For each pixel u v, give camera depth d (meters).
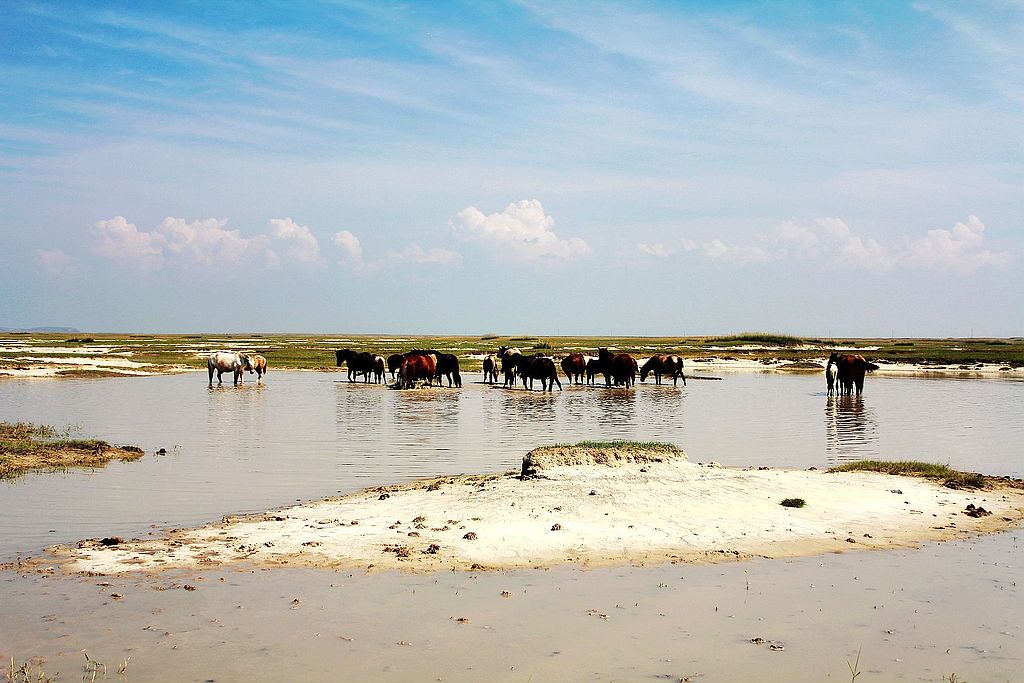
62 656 8.05
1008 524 13.48
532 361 41.56
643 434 24.53
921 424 28.19
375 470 18.05
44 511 13.88
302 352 81.50
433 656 8.17
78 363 56.06
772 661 8.15
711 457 20.67
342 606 9.47
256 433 24.05
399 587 10.12
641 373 48.81
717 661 8.13
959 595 10.06
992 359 72.44
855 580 10.59
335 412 30.22
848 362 39.69
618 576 10.66
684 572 10.84
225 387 42.75
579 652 8.31
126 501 14.70
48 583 10.09
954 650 8.44
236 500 14.87
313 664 7.95
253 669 7.82
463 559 11.24
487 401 35.38
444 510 13.52
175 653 8.15
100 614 9.12
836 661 8.16
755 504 14.09
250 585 10.12
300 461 19.16
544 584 10.32
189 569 10.70
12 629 8.69
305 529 12.56
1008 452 21.86
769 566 11.16
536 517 13.08
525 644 8.49
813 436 24.83
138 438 22.84
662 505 13.80
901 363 69.88
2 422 25.73
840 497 14.82
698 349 87.88
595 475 15.60
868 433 25.61
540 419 28.25
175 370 56.91
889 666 8.05
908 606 9.67
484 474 17.31
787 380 52.38
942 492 15.67
